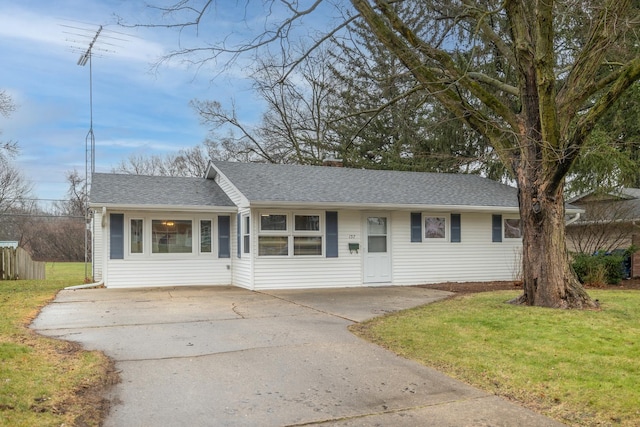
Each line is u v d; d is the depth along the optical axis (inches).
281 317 316.8
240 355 217.3
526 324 272.5
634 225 601.3
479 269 585.0
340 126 874.8
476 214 588.1
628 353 211.5
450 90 354.9
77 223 1371.8
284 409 153.3
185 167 1494.8
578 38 465.1
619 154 577.6
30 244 1325.0
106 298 414.0
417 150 812.6
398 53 348.8
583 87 334.0
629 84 292.2
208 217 543.2
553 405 156.6
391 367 200.1
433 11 414.9
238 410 152.1
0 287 538.9
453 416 148.5
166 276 523.8
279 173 582.6
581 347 222.1
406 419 146.1
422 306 358.6
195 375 187.3
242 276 516.4
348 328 279.6
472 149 814.5
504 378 182.5
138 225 515.2
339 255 523.2
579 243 636.7
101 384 174.6
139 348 228.5
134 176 589.0
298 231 507.8
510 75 571.5
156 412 149.5
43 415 139.3
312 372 192.9
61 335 254.5
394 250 546.9
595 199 637.3
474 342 234.8
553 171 324.8
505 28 448.5
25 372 177.0
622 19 307.4
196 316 319.3
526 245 349.4
